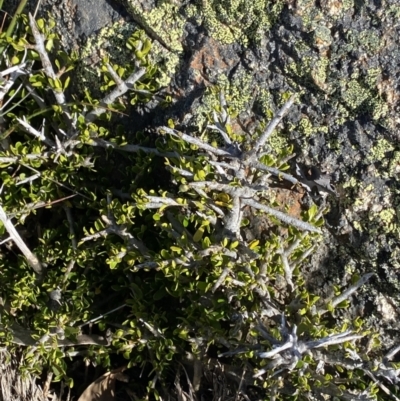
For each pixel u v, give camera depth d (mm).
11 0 624
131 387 632
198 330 555
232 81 545
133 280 610
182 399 563
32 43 587
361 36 500
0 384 583
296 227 535
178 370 588
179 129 557
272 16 518
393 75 499
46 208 643
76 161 584
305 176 549
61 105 578
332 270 573
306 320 525
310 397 533
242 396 560
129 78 543
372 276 557
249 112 551
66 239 621
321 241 567
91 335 606
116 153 610
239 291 532
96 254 594
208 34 541
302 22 506
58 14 589
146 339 579
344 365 523
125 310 627
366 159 522
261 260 532
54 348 575
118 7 572
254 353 519
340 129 525
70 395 629
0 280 627
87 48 579
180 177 525
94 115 582
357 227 545
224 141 540
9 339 587
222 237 531
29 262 599
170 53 556
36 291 606
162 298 614
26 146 608
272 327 585
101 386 615
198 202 515
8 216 578
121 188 619
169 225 534
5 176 592
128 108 585
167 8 546
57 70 606
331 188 543
